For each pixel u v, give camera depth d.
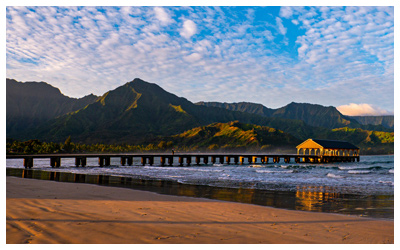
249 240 7.16
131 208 11.21
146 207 11.62
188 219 9.44
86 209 10.52
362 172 35.50
